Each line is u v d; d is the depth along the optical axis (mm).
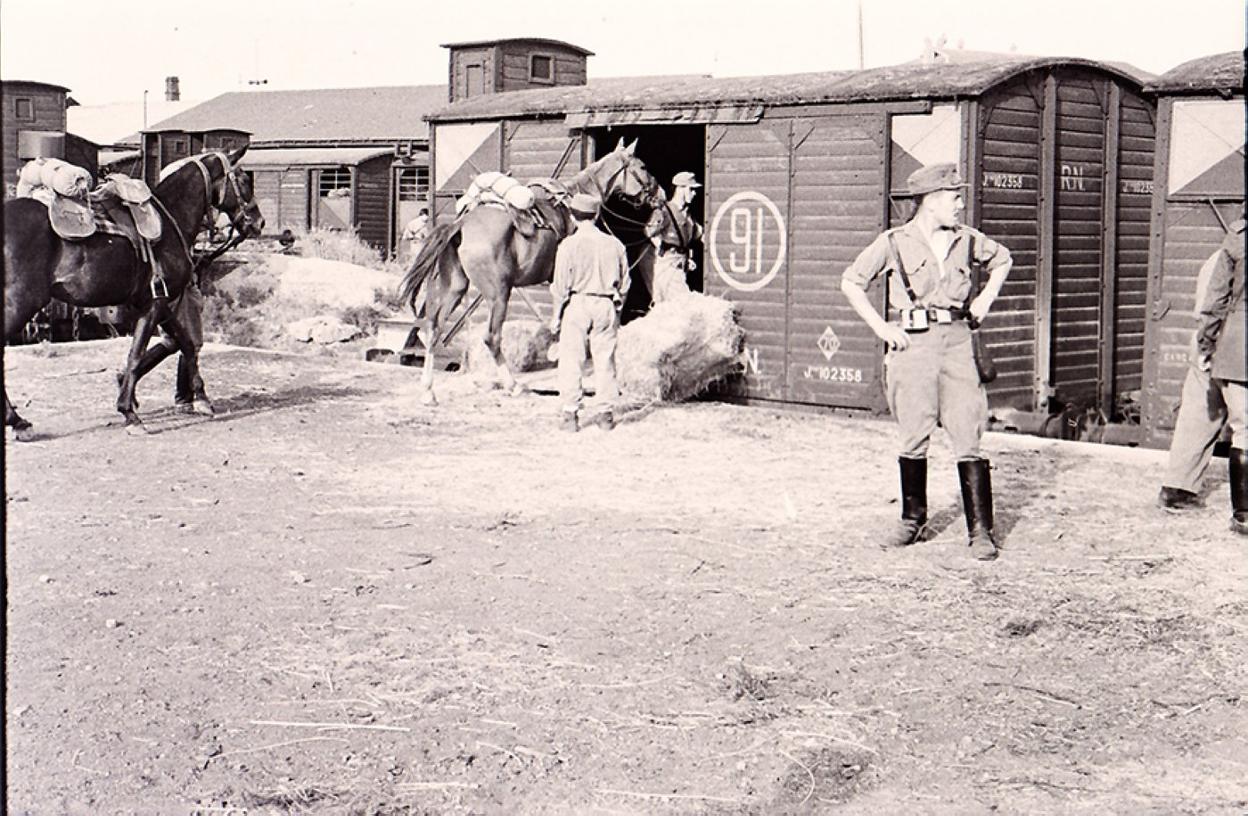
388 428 11898
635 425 12242
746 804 4336
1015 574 7227
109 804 4238
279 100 50438
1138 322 15023
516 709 5148
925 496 7848
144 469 9875
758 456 10859
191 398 12648
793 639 6066
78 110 66250
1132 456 10945
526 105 16250
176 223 11469
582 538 7949
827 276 13852
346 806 4273
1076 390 14250
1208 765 4707
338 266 23359
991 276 7660
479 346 15328
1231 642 6078
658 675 5559
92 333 22703
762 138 14234
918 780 4547
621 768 4609
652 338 13625
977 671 5672
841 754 4758
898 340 7590
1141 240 14953
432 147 17281
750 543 7867
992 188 12992
